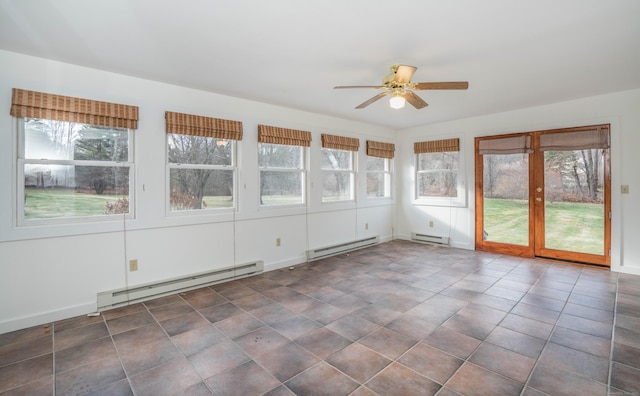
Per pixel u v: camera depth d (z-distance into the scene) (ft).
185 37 7.68
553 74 10.46
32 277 8.69
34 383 6.18
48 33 7.39
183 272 11.45
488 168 16.72
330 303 10.09
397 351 7.23
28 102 8.44
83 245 9.45
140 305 10.09
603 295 10.48
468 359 6.88
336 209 16.88
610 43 8.16
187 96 11.46
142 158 10.48
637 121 12.46
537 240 15.28
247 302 10.25
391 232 20.39
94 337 8.02
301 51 8.50
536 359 6.86
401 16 6.77
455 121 17.78
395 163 20.49
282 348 7.41
